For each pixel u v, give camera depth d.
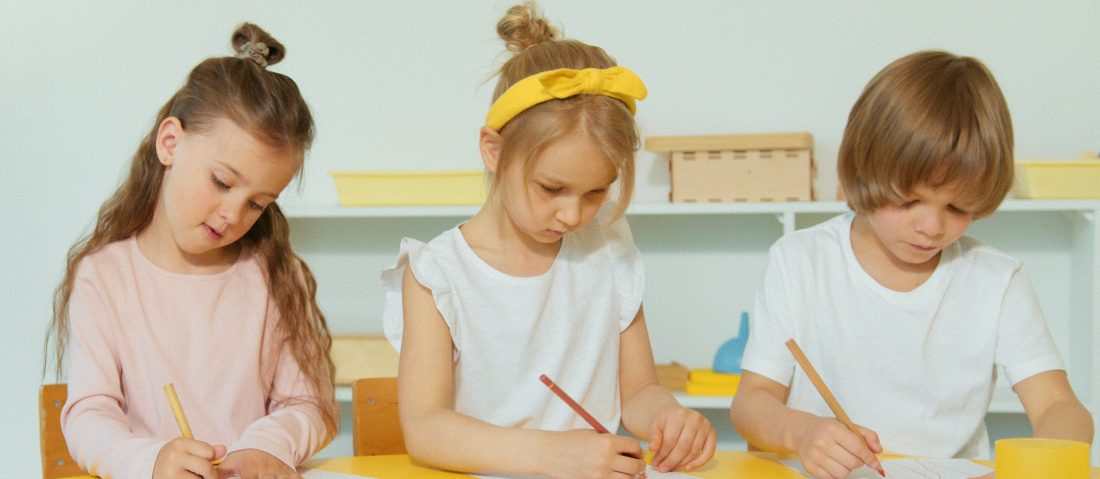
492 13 2.43
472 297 1.29
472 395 1.30
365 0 2.44
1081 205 2.08
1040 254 2.38
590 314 1.34
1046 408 1.33
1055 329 2.37
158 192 1.37
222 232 1.28
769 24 2.38
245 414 1.38
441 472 1.16
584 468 1.05
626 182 1.19
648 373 1.38
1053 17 2.34
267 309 1.41
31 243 2.47
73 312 1.31
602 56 1.26
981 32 2.35
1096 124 2.33
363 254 2.48
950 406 1.39
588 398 1.33
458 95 2.44
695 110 2.40
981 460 1.21
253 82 1.29
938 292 1.39
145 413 1.33
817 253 1.44
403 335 1.28
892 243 1.27
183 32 2.46
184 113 1.29
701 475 1.13
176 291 1.37
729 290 2.42
